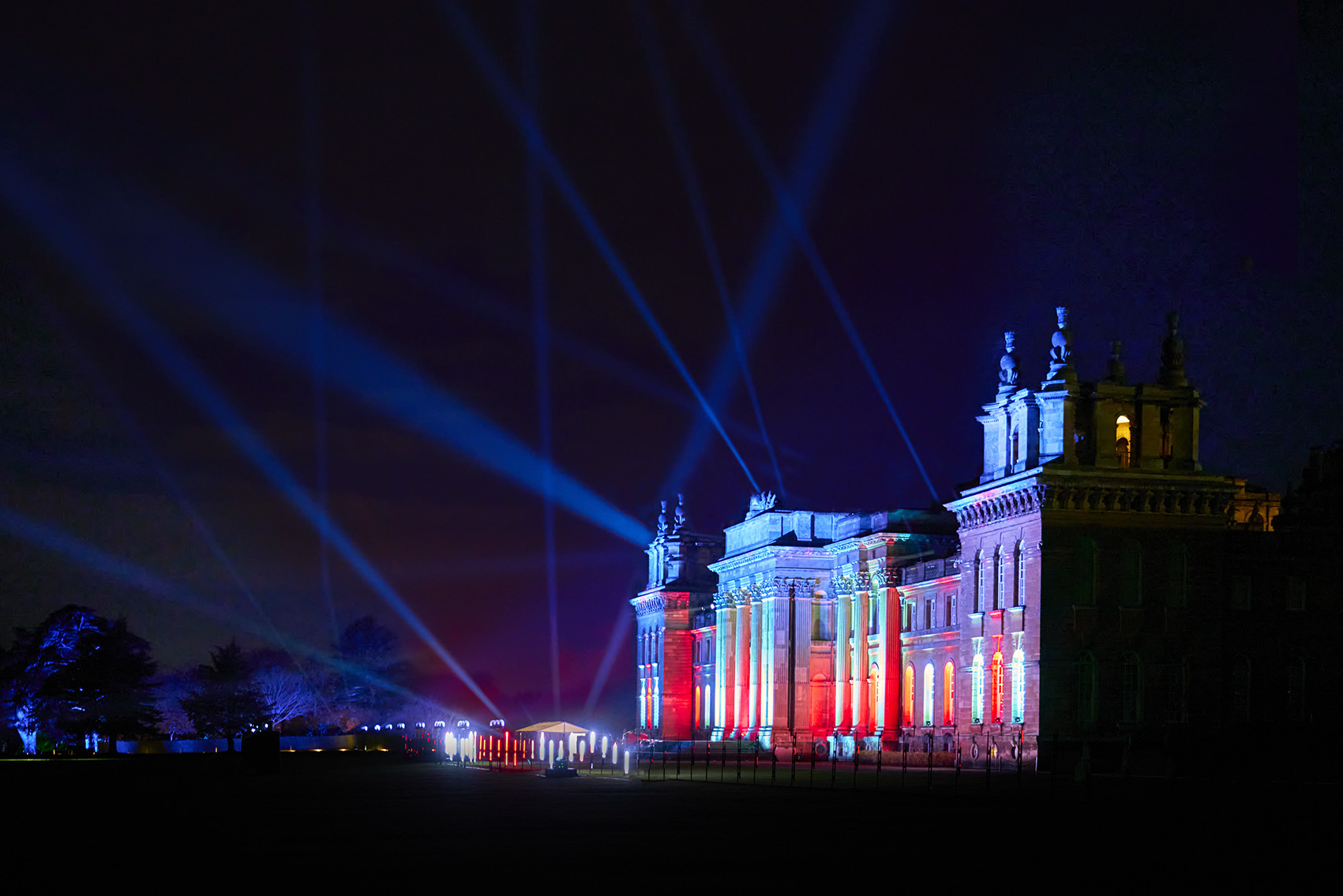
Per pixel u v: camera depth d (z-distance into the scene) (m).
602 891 29.16
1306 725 87.31
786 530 135.75
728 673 144.75
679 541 170.50
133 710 166.38
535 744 158.75
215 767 109.56
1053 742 74.31
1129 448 89.12
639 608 174.88
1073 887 29.80
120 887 30.41
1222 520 89.81
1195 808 52.84
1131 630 87.38
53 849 39.16
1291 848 38.06
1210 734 86.38
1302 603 91.56
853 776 82.00
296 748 161.25
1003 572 91.25
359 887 30.09
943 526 119.38
